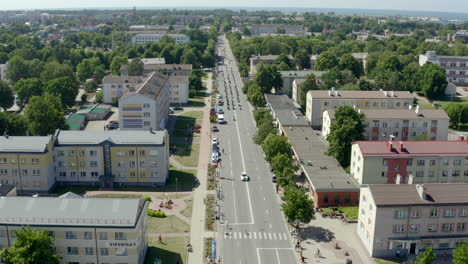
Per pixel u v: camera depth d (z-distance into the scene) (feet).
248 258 403.75
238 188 554.46
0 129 633.61
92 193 537.65
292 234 445.37
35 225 368.48
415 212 400.88
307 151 618.44
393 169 535.19
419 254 385.50
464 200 404.77
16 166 531.91
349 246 425.28
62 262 372.17
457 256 360.48
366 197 423.64
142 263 391.86
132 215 373.81
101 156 553.23
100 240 371.97
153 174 558.15
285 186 525.34
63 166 557.74
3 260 337.52
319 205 504.02
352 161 572.51
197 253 411.54
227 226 461.37
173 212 489.26
